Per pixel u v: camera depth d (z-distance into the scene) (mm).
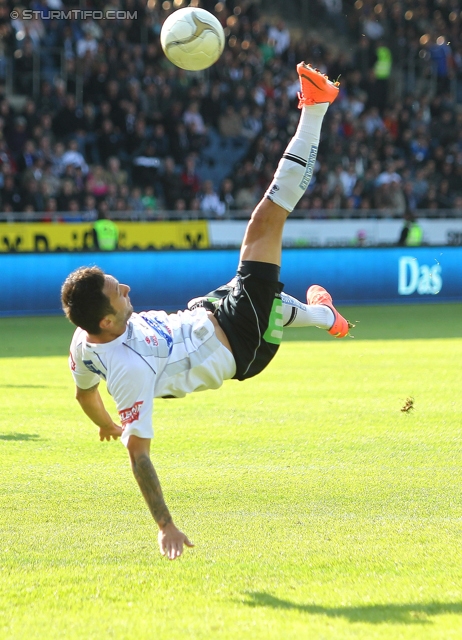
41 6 81500
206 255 70438
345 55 97562
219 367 15695
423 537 17359
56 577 15344
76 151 73938
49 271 66500
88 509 19641
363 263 73688
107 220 68750
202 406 31562
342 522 18469
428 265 76188
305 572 15516
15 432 27422
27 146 72000
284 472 22641
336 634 12703
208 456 24391
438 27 102000
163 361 15094
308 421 28844
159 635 12781
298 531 17875
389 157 87500
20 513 19297
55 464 23672
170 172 76125
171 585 14953
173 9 88000
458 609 13688
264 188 81125
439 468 22938
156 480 14320
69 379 37938
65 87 80250
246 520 18656
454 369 39844
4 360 43938
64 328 58656
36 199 69750
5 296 65500
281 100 87375
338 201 80625
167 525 14133
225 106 85062
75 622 13312
